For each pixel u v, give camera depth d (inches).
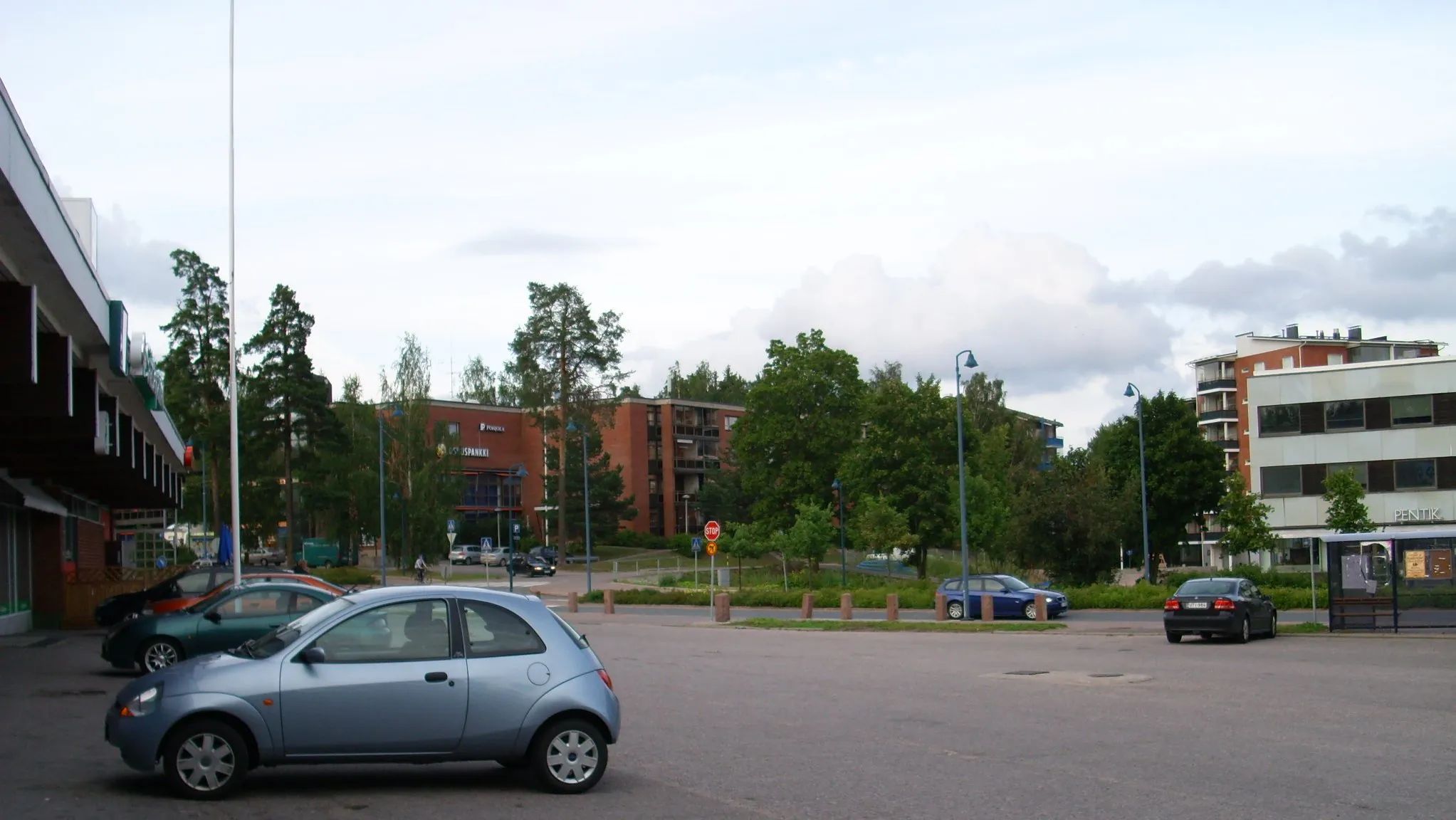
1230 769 450.6
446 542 3142.2
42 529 1465.3
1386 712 614.5
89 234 1014.4
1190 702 660.7
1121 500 2127.2
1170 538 2807.6
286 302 2679.6
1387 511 2333.9
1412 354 3602.4
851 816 368.5
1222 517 1844.2
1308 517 2395.4
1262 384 2460.6
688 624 1552.7
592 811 371.2
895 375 3895.2
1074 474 2162.9
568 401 3282.5
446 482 3255.4
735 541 2486.5
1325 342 3543.3
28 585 1414.9
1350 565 1238.3
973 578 1669.5
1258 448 2453.2
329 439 2694.4
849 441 2997.0
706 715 607.2
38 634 1288.1
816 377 3011.8
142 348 929.5
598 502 3981.3
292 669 383.2
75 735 523.5
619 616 1756.9
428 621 398.6
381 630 394.9
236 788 382.3
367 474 3031.5
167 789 395.9
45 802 374.0
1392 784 420.8
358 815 362.0
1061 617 1627.7
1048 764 460.1
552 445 4084.6
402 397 3312.0
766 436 3019.2
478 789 406.0
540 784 399.9
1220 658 951.6
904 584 2265.0
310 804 377.7
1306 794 403.5
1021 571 2284.7
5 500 1219.9
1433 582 1214.9
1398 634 1199.6
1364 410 2370.8
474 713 391.2
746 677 812.6
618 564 3599.9
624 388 3329.2
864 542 2493.8
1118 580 2377.0
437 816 362.3
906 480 2630.4
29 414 722.8
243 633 769.6
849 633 1368.1
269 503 2967.5
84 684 744.3
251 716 377.1
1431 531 1223.5
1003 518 2613.2
